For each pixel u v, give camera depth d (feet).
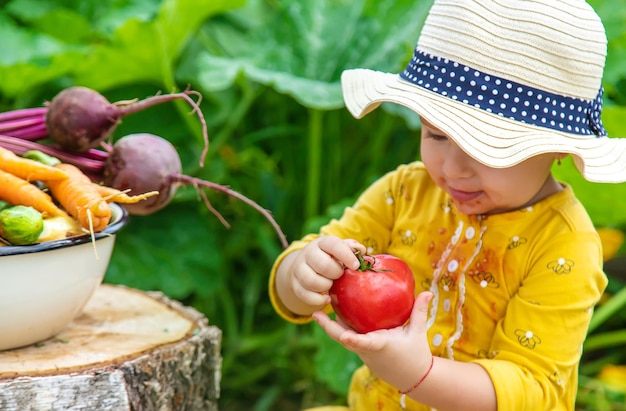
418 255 5.37
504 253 5.01
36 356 5.15
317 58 9.04
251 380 9.69
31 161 5.28
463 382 4.59
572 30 4.50
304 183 10.61
